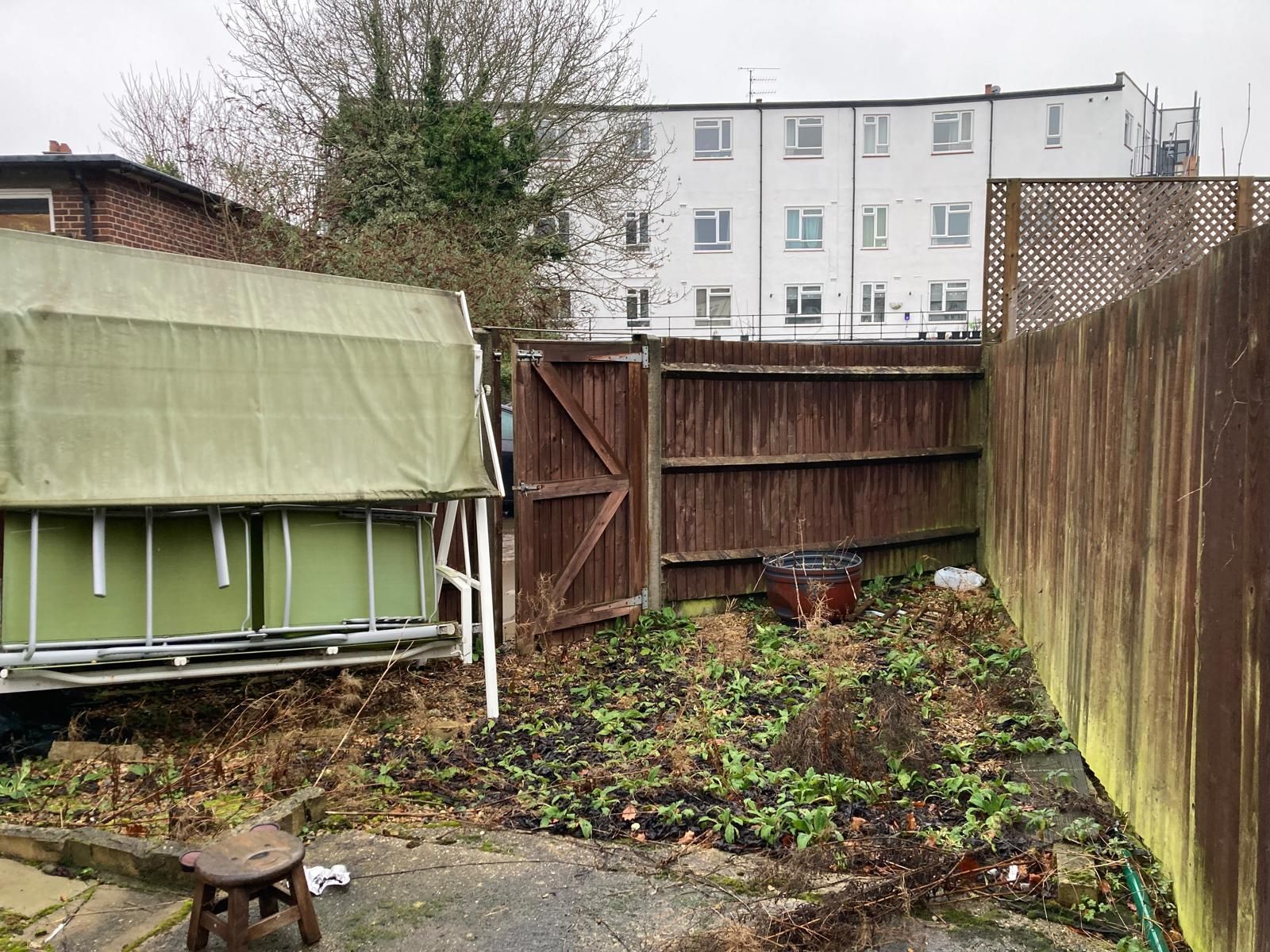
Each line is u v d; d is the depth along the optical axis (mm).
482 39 15383
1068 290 7676
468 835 3393
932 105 27594
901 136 27844
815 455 7207
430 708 4770
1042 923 2758
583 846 3297
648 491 6430
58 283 3828
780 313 28516
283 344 4207
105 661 3900
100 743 4156
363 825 3494
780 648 5832
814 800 3535
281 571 4309
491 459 5305
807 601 6262
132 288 4000
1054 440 4684
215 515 4117
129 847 3074
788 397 7070
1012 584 6277
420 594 4676
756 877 3039
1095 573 3680
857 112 27812
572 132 16562
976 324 26328
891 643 5906
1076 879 2795
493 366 5465
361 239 12000
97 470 3789
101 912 2855
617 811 3580
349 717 4582
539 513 5758
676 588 6676
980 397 7984
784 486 7117
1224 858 2199
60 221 10328
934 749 4062
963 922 2768
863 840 3211
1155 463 2875
